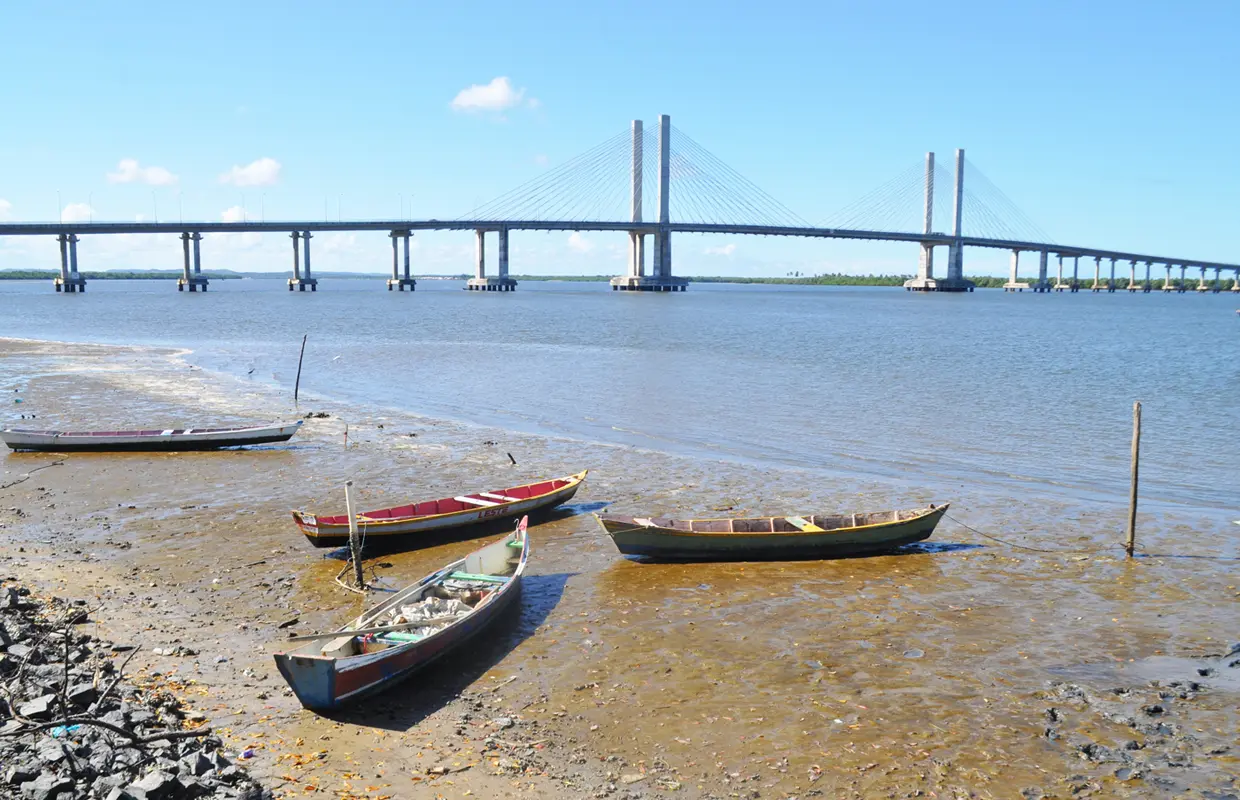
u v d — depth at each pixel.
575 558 20.78
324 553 20.58
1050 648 15.68
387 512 21.59
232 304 167.38
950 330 105.69
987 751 12.23
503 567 19.52
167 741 11.58
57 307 149.38
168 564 19.53
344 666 13.14
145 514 23.41
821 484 27.56
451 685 14.30
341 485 26.75
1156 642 15.95
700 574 19.73
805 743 12.48
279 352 68.81
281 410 39.97
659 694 13.95
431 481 27.38
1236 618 17.05
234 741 12.21
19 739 11.01
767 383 51.91
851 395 47.19
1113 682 14.32
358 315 128.38
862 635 16.27
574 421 38.47
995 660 15.18
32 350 65.88
